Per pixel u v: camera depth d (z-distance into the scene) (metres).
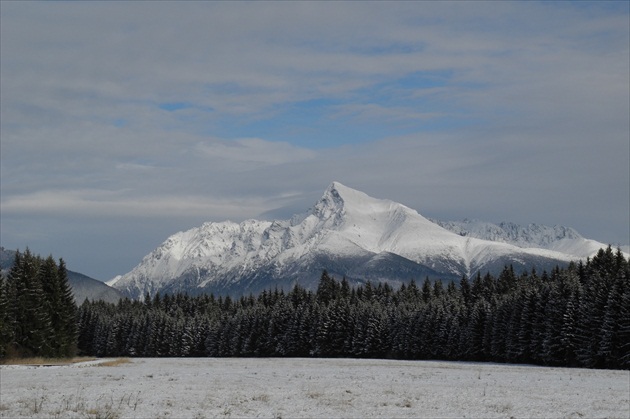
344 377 58.91
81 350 193.25
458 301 157.88
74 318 117.50
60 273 116.00
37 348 101.56
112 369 72.44
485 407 35.00
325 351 160.25
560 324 111.00
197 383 48.16
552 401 39.00
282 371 70.00
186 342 186.62
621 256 136.88
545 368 92.31
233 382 49.56
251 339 174.38
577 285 115.19
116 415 28.97
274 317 172.50
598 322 101.19
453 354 142.38
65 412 29.44
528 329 120.56
